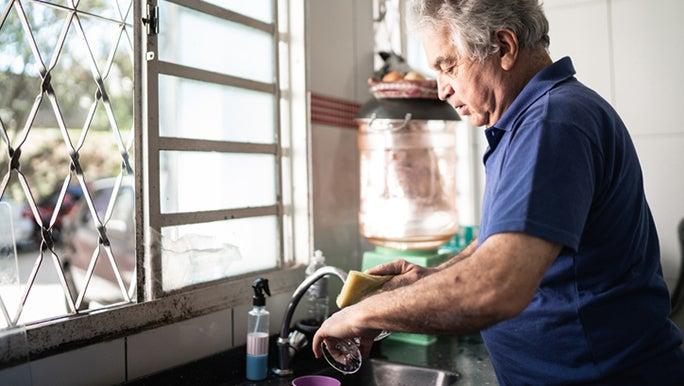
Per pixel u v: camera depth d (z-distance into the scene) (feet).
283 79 5.54
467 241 6.72
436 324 2.73
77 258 11.87
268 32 5.36
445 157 6.07
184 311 4.33
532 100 3.19
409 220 5.71
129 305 3.97
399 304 2.81
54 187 13.62
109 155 14.87
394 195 5.76
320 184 5.79
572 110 2.90
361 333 3.12
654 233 3.59
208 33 4.73
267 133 5.36
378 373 5.07
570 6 6.88
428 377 4.81
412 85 5.48
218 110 4.83
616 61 6.66
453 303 2.64
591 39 6.79
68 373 3.59
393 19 7.64
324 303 5.42
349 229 6.25
